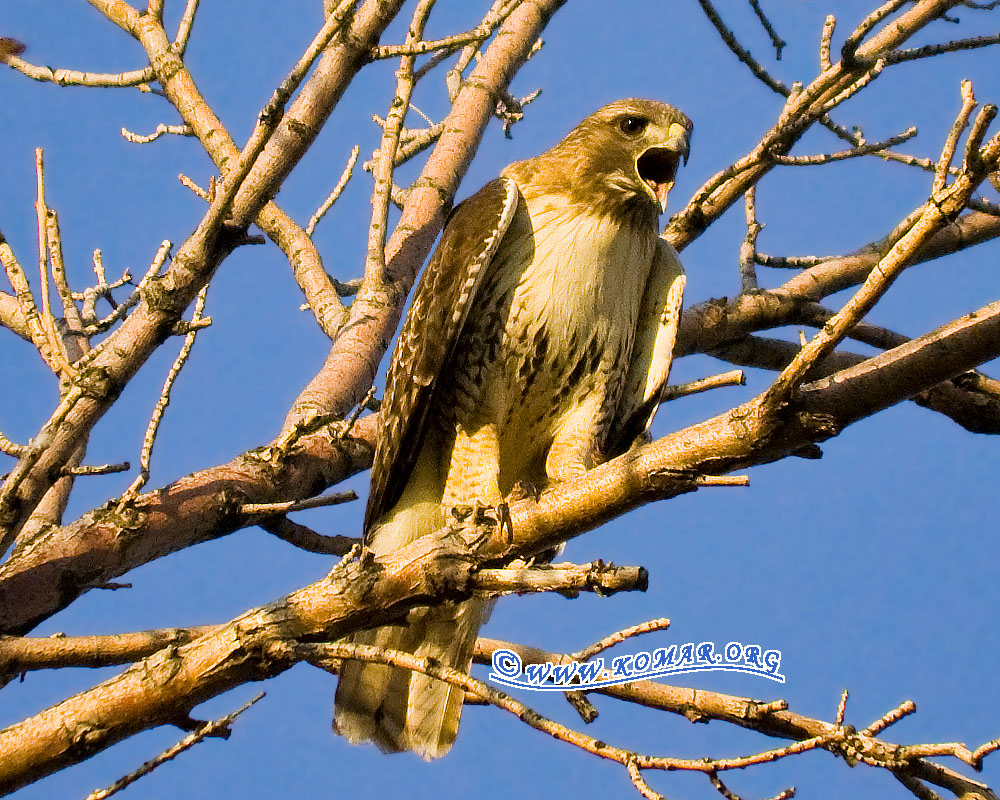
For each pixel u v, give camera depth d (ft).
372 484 32.94
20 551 25.12
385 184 33.99
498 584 22.07
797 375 20.18
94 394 23.65
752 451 21.13
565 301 33.63
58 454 23.61
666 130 35.35
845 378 20.62
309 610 22.41
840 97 31.30
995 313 20.35
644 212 34.81
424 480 34.40
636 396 35.53
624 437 35.83
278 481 28.99
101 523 25.63
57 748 21.40
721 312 38.52
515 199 33.65
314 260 38.17
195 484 27.48
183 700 21.89
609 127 35.40
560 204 34.32
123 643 23.99
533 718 19.19
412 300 34.04
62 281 24.47
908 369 20.34
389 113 32.99
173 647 22.13
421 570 22.52
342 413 32.42
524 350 33.83
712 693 29.84
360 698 31.01
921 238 18.63
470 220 33.32
